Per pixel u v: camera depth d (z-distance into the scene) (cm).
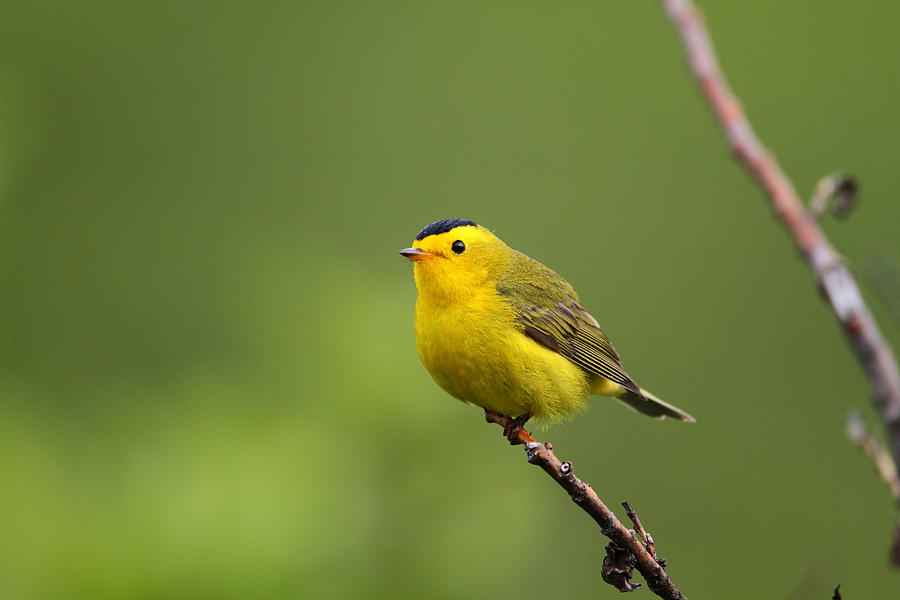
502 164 1612
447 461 708
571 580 1055
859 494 1340
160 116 1484
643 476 1343
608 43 1680
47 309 1323
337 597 640
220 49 1523
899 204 1523
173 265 1420
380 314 719
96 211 1421
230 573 596
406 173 1580
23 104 933
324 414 688
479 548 704
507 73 1653
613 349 970
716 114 497
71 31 1451
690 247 1547
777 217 465
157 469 620
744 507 1349
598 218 1573
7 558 584
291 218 1497
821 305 1455
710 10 1667
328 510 641
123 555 588
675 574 1301
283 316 722
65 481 618
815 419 1398
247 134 1516
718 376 1448
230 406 660
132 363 1320
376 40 1641
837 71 1622
